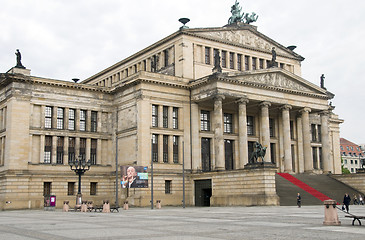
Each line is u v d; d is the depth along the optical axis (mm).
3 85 82812
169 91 84562
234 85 82750
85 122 87375
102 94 89438
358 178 86375
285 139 89188
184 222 34812
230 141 92875
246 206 70062
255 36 98750
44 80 82188
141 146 79938
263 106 86688
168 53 91500
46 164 81125
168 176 82188
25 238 23344
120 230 28062
